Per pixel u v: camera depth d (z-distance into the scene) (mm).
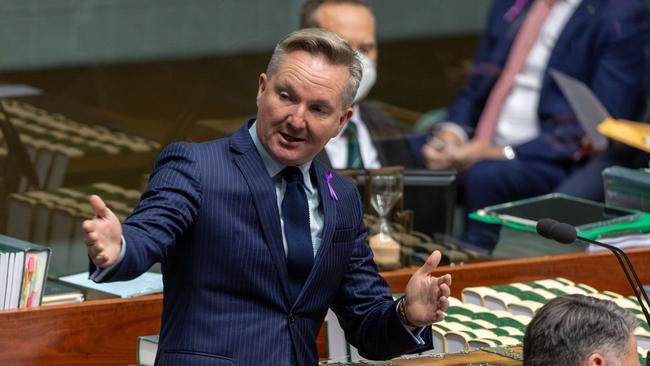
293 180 7188
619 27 18109
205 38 24734
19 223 15781
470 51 25000
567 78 15703
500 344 8969
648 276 11570
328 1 13711
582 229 11555
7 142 19297
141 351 9227
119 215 16734
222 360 6926
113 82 23703
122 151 20266
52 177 18375
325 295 7281
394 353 7371
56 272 11641
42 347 9453
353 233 7371
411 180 11734
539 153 17500
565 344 6617
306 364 7250
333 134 6957
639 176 12461
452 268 10867
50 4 23906
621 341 6629
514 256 11656
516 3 18547
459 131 18016
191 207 6820
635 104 18156
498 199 17375
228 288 6984
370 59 13836
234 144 7109
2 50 23797
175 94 23797
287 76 6797
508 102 18234
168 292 7090
